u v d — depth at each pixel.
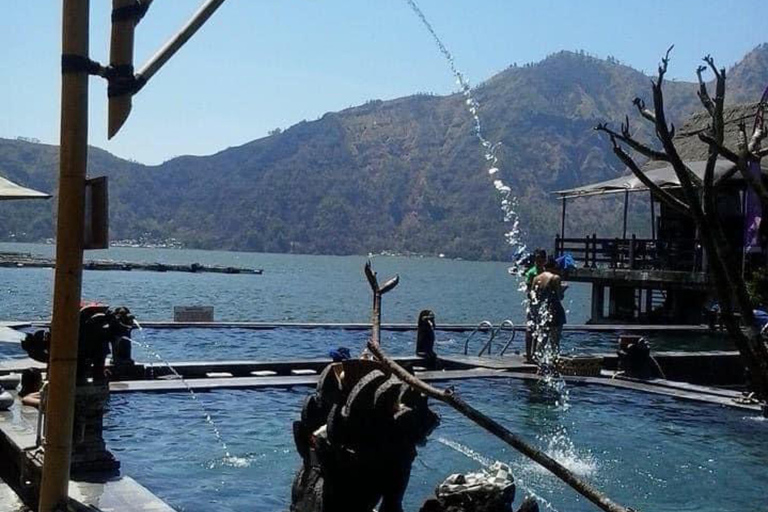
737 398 14.68
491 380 16.53
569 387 15.98
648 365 17.16
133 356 19.08
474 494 5.13
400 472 5.55
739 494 9.26
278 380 14.89
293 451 10.30
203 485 8.80
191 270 114.88
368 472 5.43
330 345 22.58
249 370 16.22
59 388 6.40
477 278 142.25
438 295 80.12
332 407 5.68
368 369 5.77
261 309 50.75
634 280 33.16
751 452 11.16
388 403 5.39
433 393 5.06
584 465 10.34
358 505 5.56
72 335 6.40
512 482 5.25
